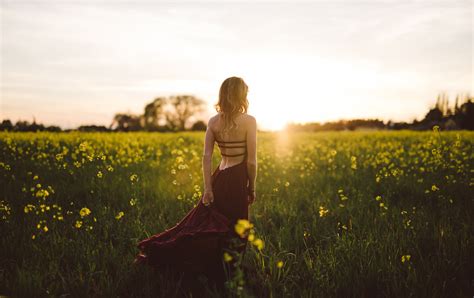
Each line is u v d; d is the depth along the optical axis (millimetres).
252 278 3322
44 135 17688
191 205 5328
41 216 4742
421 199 5824
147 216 4844
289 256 3779
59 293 3113
